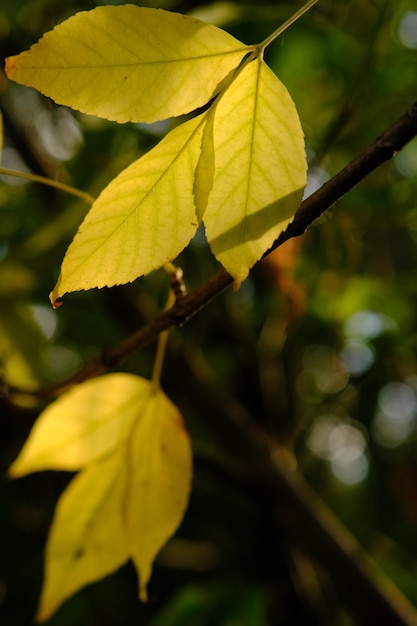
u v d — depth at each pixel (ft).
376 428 5.12
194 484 4.41
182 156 1.52
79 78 1.50
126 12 1.49
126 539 2.09
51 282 3.67
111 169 2.94
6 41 3.55
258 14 3.12
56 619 4.67
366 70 3.08
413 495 4.40
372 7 3.52
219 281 1.73
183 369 3.54
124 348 1.92
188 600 3.60
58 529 2.09
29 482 4.89
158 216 1.54
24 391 2.07
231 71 1.50
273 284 3.54
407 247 4.83
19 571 4.86
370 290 3.98
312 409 4.55
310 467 5.28
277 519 3.34
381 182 3.76
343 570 3.24
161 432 2.07
